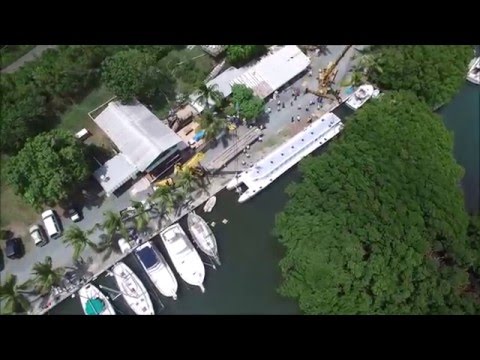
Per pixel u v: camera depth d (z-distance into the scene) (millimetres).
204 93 90812
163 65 99375
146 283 84562
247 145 93188
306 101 96812
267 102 96562
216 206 89750
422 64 91938
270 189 90750
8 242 86312
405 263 74625
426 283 74562
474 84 98812
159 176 90688
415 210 78750
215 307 83438
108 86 91562
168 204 85250
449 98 93812
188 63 99438
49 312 82938
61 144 84750
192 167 88062
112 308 82062
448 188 82812
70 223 88625
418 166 82812
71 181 83688
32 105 90500
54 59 96625
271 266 85812
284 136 94438
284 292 78875
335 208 79500
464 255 76000
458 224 79625
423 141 85875
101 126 91625
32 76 94500
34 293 83688
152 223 87938
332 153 86000
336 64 99938
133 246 86188
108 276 85062
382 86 96875
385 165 82062
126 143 88250
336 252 74688
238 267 85938
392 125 86688
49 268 79312
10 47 99875
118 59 91250
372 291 74125
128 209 87562
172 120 94562
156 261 83062
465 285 75438
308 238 77312
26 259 86625
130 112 91625
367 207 79062
